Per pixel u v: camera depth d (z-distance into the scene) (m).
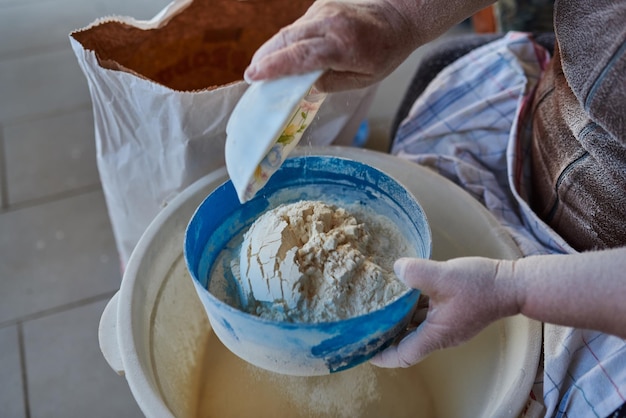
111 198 0.92
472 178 0.89
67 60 1.79
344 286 0.60
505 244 0.75
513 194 0.87
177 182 0.86
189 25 0.96
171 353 0.73
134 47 0.92
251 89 0.54
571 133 0.74
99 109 0.79
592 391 0.62
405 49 0.64
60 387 1.07
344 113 0.90
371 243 0.69
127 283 0.69
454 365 0.74
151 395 0.59
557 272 0.52
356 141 1.35
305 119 0.63
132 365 0.61
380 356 0.62
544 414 0.65
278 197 0.78
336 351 0.57
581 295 0.51
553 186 0.77
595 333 0.66
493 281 0.54
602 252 0.52
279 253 0.61
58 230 1.33
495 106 0.94
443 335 0.57
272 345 0.57
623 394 0.60
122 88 0.75
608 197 0.69
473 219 0.79
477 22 1.60
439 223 0.82
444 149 0.94
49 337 1.14
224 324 0.58
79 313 1.18
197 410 0.73
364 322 0.55
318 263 0.61
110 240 1.32
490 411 0.60
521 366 0.62
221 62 1.05
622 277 0.50
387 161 0.86
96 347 1.13
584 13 0.62
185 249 0.63
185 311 0.79
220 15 0.97
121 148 0.84
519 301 0.54
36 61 1.78
